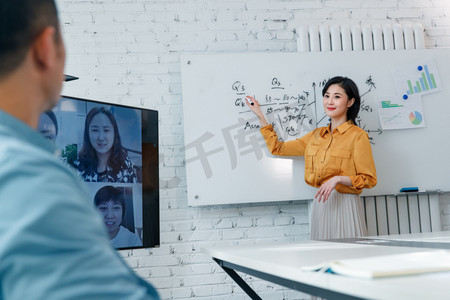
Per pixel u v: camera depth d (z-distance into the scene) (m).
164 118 3.59
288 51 3.71
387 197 3.63
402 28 3.75
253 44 3.69
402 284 0.70
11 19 0.48
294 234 3.63
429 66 3.70
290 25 3.73
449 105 3.69
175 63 3.62
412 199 3.66
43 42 0.50
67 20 3.55
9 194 0.39
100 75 3.56
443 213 3.77
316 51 3.62
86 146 2.41
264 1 3.72
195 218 3.55
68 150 2.33
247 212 3.60
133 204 2.62
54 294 0.38
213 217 3.57
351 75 3.63
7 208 0.39
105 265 0.41
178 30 3.64
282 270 1.06
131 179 2.62
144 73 3.59
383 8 3.82
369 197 3.62
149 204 2.70
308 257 1.26
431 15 3.87
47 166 0.43
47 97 0.54
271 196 3.49
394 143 3.62
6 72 0.49
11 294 0.38
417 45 3.73
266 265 1.16
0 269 0.38
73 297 0.38
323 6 3.77
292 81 3.58
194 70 3.51
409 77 3.67
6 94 0.49
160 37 3.62
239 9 3.70
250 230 3.59
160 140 3.57
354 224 3.07
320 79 3.60
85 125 2.41
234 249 1.73
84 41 3.56
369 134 3.61
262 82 3.55
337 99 3.21
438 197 3.69
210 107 3.50
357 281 0.74
